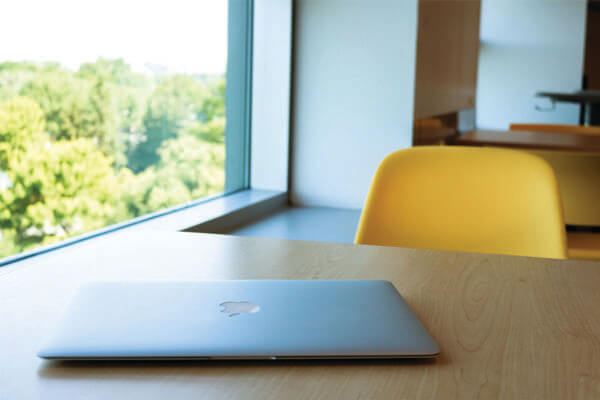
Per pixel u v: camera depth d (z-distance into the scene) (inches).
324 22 120.0
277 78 121.1
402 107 118.1
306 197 126.5
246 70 120.6
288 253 37.9
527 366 22.2
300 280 30.2
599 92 210.5
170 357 21.5
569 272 35.2
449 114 158.1
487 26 311.6
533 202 51.8
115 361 21.7
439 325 26.3
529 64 309.3
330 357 22.0
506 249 52.0
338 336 23.3
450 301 29.6
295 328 23.9
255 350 21.9
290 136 125.1
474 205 53.5
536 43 306.8
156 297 27.0
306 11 120.5
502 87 315.0
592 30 472.1
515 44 309.6
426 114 130.4
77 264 34.4
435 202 54.2
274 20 119.3
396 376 21.0
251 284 29.2
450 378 21.0
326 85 121.6
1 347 22.9
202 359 21.6
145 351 21.6
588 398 19.8
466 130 187.5
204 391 19.7
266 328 23.8
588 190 90.0
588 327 26.5
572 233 93.3
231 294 27.6
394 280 32.9
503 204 52.8
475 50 197.5
